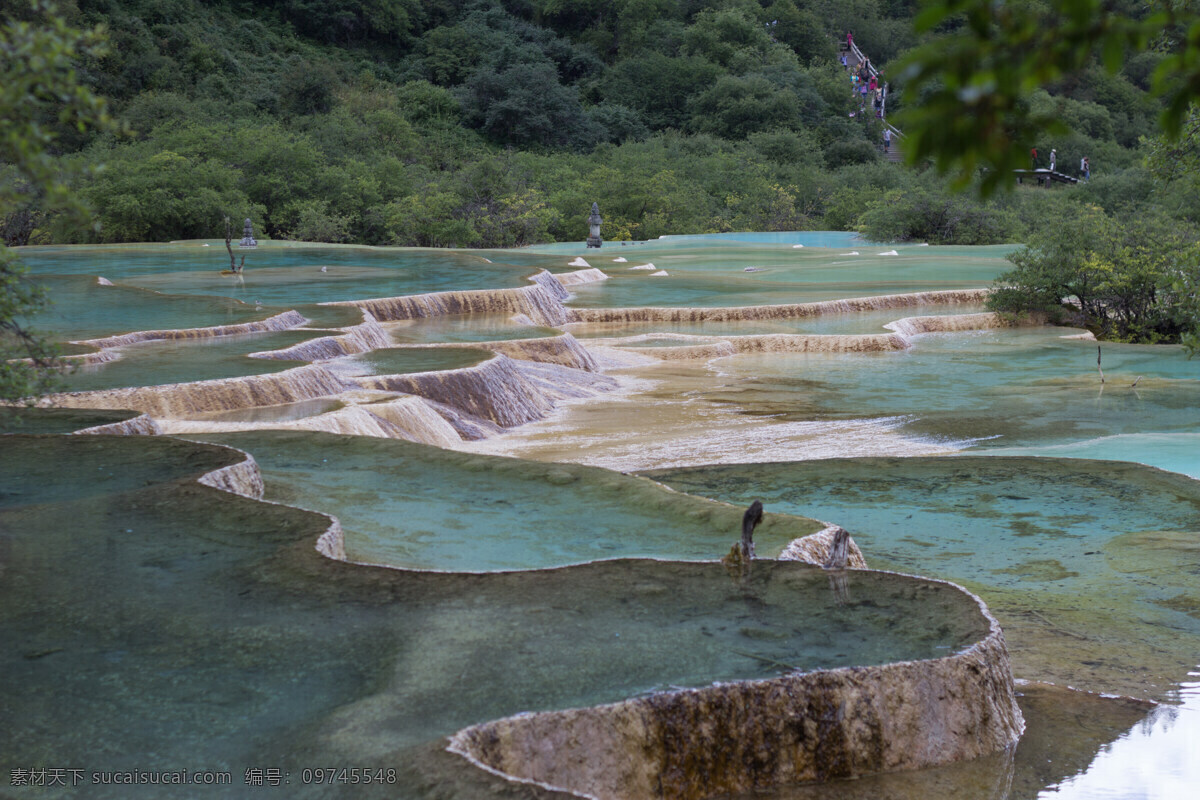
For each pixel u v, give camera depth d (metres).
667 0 100.00
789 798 4.61
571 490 9.10
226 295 24.06
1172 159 16.22
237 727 4.18
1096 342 23.61
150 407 12.66
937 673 5.01
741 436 14.90
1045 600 8.05
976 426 15.11
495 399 15.97
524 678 4.65
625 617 5.39
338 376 14.94
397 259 33.75
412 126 70.38
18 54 4.25
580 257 36.97
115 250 36.47
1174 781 4.87
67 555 6.12
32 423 9.81
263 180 48.94
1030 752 5.20
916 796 4.69
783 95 80.88
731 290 30.22
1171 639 7.25
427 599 5.59
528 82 77.00
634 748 4.41
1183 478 11.57
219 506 7.08
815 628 5.33
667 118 87.06
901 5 126.38
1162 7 5.95
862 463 12.38
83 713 4.29
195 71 68.81
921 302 28.34
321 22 84.12
